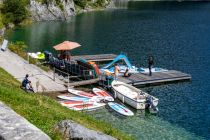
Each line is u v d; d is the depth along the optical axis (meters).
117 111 41.59
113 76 53.41
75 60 65.69
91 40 98.69
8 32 110.06
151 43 94.12
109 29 120.06
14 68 52.12
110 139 12.29
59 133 12.80
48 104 24.80
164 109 43.91
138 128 37.28
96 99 45.31
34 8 139.88
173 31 116.69
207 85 55.09
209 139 35.09
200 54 79.94
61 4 154.25
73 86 50.25
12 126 7.52
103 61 72.88
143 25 130.50
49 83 49.31
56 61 60.97
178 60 73.81
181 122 39.56
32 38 100.44
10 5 122.69
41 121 15.85
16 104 18.53
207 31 116.81
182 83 56.16
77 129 12.65
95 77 53.44
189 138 35.16
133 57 76.25
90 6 187.00
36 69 54.44
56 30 117.25
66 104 42.72
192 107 44.78
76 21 143.38
